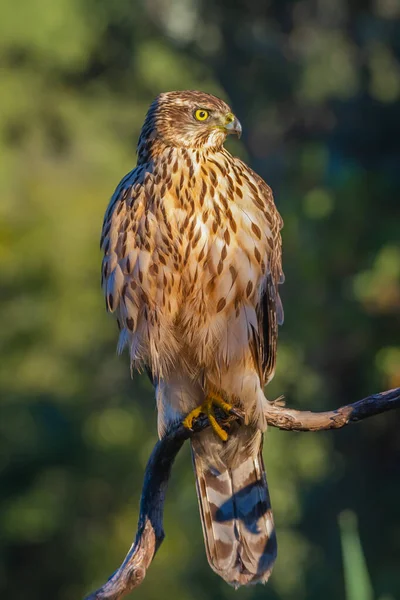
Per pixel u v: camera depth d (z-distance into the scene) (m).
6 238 21.80
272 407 7.04
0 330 21.31
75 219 22.12
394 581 15.66
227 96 27.41
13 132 25.41
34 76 25.53
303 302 16.08
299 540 17.27
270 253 7.12
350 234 15.28
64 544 18.62
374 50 19.70
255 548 7.18
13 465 18.53
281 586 17.09
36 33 25.00
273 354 7.39
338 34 26.14
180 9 27.27
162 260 6.93
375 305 14.59
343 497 17.31
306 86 26.45
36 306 21.48
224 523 7.22
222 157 7.09
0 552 18.39
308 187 16.86
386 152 18.27
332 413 6.24
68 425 19.27
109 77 26.69
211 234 6.89
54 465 18.88
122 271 7.02
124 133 26.58
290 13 27.95
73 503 18.77
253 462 7.27
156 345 7.10
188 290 6.97
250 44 27.53
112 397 21.19
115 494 19.27
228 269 6.94
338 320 15.64
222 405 7.18
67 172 24.89
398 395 6.15
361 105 18.78
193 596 18.19
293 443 17.88
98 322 21.70
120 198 7.08
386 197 15.46
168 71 26.45
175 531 18.47
